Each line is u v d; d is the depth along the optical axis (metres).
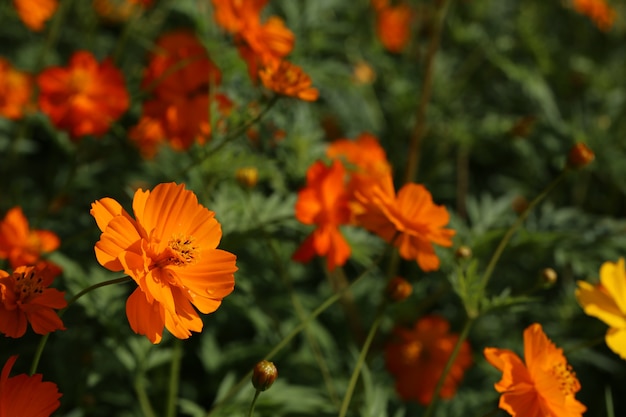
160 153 1.10
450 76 1.52
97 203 0.76
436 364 1.06
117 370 0.97
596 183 1.40
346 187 0.95
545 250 1.06
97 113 1.02
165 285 0.77
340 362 1.06
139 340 0.92
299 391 0.93
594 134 1.35
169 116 0.97
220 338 1.08
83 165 1.07
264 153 1.00
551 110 1.35
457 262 0.90
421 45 1.58
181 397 1.03
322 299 1.11
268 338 1.06
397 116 1.35
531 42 1.51
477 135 1.32
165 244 0.77
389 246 0.87
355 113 1.31
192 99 0.97
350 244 1.01
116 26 1.42
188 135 0.97
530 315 1.16
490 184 1.37
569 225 1.07
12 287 0.77
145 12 1.34
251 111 0.94
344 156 1.02
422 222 0.87
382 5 1.51
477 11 1.59
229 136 0.92
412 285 1.10
